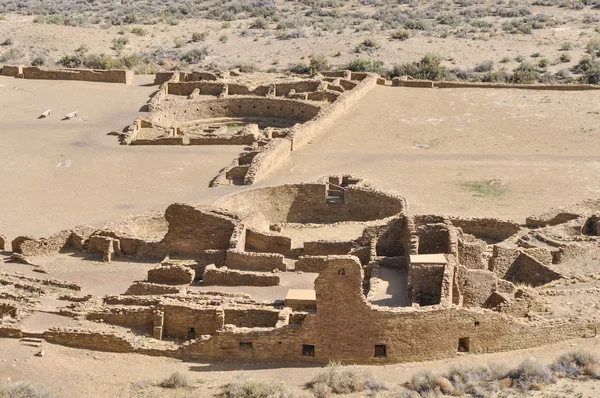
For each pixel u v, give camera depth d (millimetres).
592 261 73938
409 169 103875
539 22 195750
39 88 140250
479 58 167625
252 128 116875
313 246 75562
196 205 78062
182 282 69562
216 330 57281
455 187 97438
